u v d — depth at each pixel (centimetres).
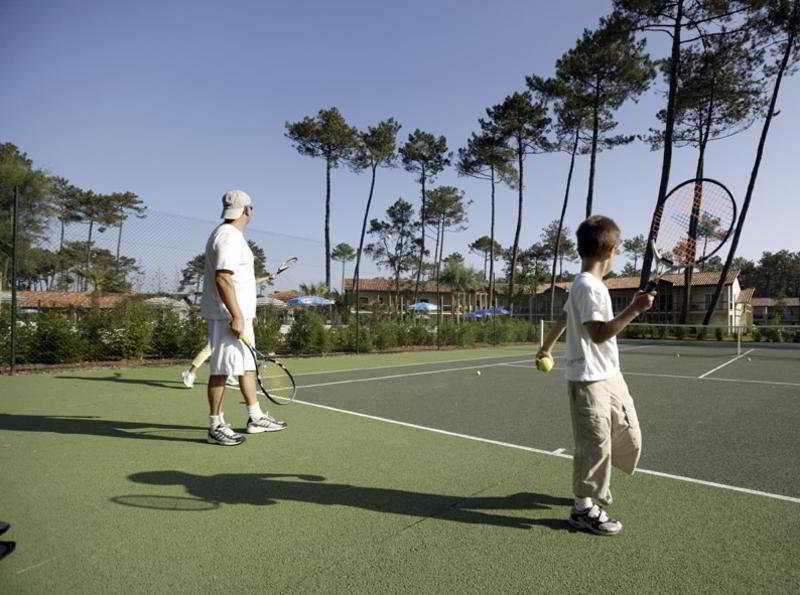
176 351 1086
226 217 418
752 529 254
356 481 324
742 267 9631
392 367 1092
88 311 989
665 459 387
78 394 639
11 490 298
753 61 2561
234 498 290
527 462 371
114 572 206
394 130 3988
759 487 320
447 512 274
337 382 827
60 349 930
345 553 225
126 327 1002
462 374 961
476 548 231
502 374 969
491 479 331
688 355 1666
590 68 2900
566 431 474
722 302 3944
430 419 525
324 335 1392
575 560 220
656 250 353
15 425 462
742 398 707
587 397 248
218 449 395
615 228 255
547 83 3106
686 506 287
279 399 581
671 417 563
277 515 267
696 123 2827
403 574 206
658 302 4175
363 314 1733
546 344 287
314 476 333
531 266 5550
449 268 5741
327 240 4094
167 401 596
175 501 285
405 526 255
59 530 245
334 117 3891
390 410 575
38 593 189
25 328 910
